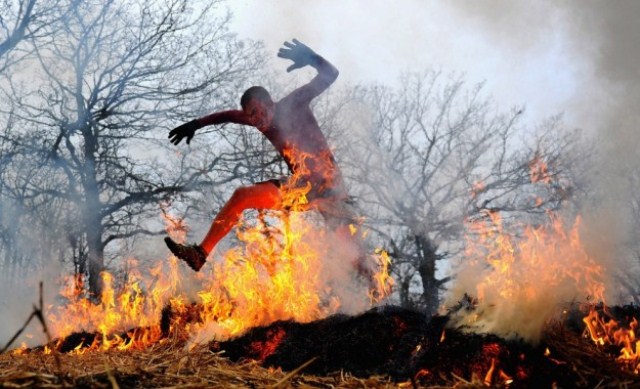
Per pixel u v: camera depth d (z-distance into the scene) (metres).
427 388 4.34
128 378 4.20
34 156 23.33
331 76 7.54
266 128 7.58
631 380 4.35
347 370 4.98
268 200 7.18
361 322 5.36
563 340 4.86
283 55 7.60
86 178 23.56
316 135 7.57
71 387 3.89
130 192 24.08
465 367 4.50
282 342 5.42
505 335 4.61
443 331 4.80
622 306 6.25
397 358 4.88
